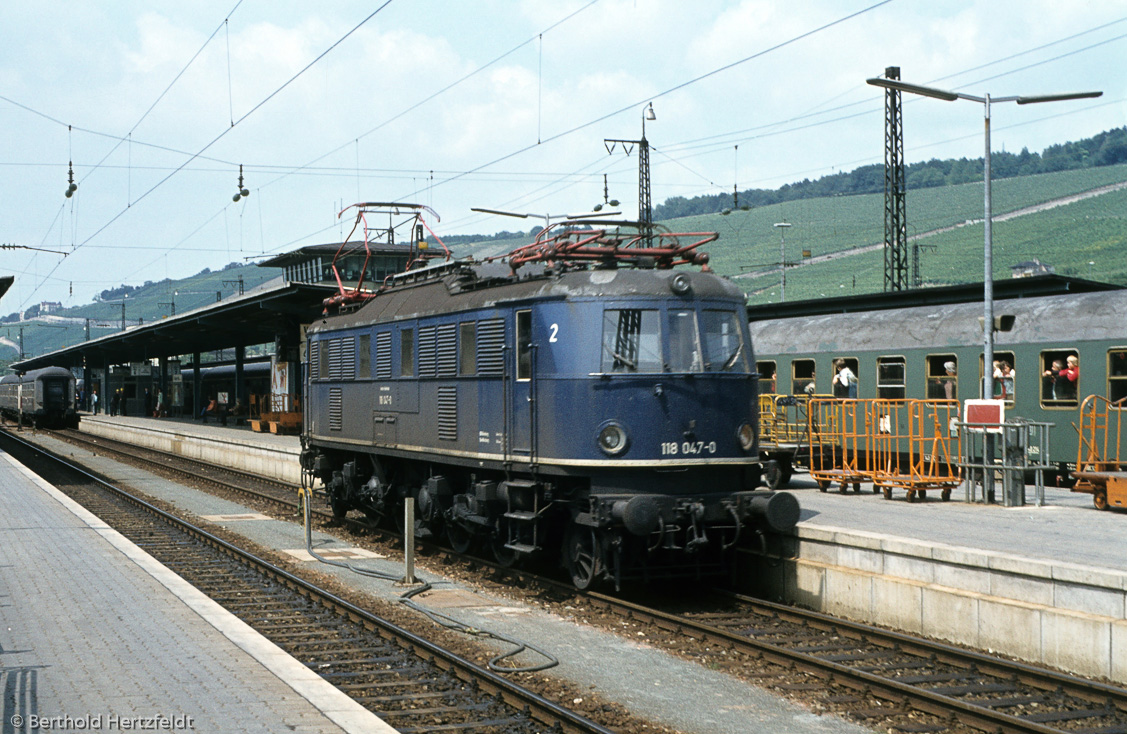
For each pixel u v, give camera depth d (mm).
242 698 7758
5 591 12008
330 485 20484
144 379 80625
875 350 24656
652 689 9156
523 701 8461
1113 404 18672
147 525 20516
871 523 13703
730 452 12867
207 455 38406
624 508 11977
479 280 14812
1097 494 15555
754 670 9734
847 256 146750
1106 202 177000
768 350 27859
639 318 12656
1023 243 150500
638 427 12406
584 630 11438
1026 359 21562
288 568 15344
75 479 31391
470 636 11094
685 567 13336
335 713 7391
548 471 12914
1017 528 13203
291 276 66062
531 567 15273
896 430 20406
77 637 9727
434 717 8289
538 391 13102
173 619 10508
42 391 65938
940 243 157750
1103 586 9336
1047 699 8633
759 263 142000
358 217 21469
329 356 20094
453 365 15125
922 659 9969
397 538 18297
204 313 44312
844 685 9172
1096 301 20625
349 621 11719
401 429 16859
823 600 12375
